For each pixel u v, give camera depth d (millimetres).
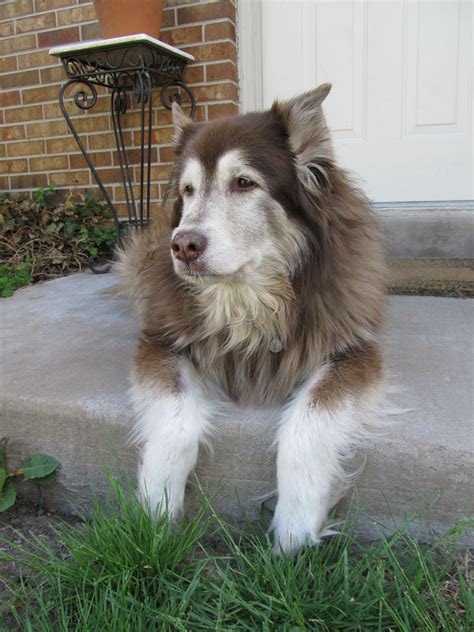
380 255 2355
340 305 2057
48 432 2115
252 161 1947
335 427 1759
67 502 2146
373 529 1819
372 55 3965
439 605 1366
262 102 4332
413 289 3455
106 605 1435
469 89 3818
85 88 4676
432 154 3979
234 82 4223
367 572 1545
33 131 4992
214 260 1854
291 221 2014
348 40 4008
